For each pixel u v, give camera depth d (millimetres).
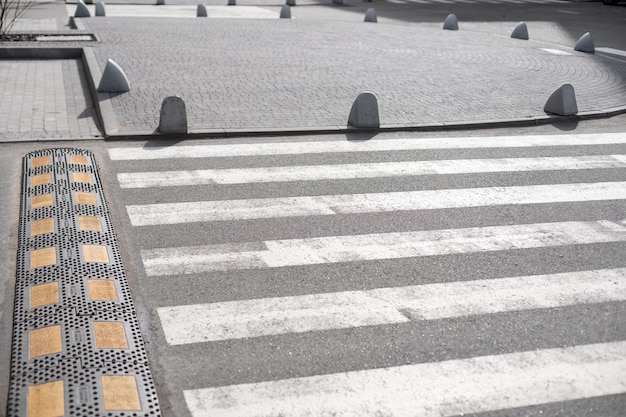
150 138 9617
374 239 6789
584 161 9438
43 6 26641
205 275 5996
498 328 5309
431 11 28234
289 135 10031
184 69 14000
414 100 12102
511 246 6734
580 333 5281
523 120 11125
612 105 12484
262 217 7227
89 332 4988
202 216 7207
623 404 4461
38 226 6738
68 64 15070
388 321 5359
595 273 6254
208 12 26234
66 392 4320
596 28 23734
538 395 4527
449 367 4809
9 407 4188
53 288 5578
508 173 8820
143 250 6422
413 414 4305
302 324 5293
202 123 10211
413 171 8750
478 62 15977
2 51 15180
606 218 7512
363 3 31609
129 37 18156
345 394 4488
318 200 7719
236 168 8633
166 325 5227
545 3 32781
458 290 5863
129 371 4594
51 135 9703
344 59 15758
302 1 31719
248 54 16031
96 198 7512
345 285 5895
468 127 10797
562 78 14492
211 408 4328
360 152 9422
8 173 8227
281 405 4367
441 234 6957
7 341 4953
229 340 5059
